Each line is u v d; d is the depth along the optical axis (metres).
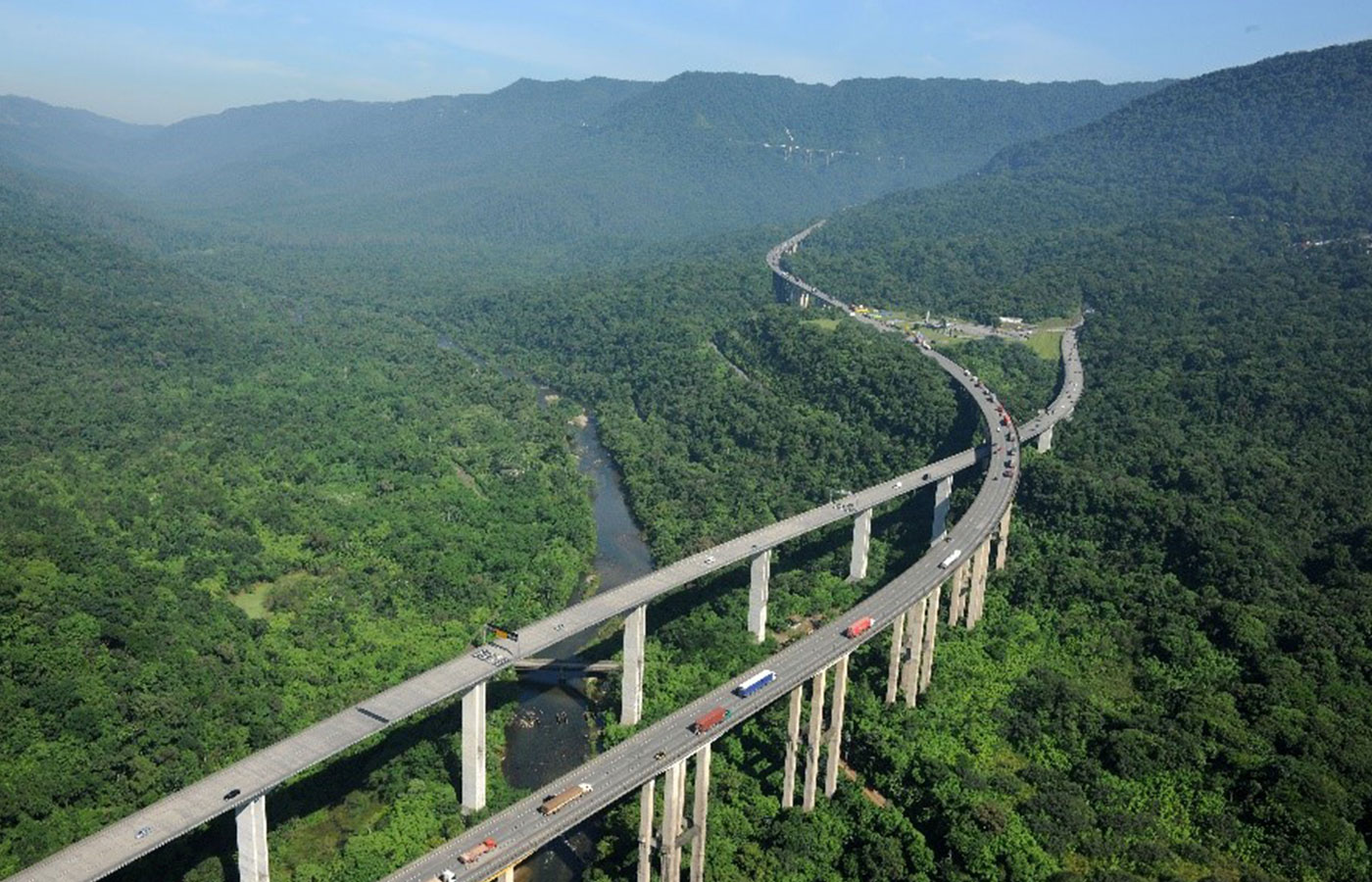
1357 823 173.88
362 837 176.38
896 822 181.75
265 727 196.88
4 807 164.38
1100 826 177.25
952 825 175.25
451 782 193.25
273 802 184.75
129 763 180.38
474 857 151.25
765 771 198.25
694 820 174.75
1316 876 163.88
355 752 197.38
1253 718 197.75
